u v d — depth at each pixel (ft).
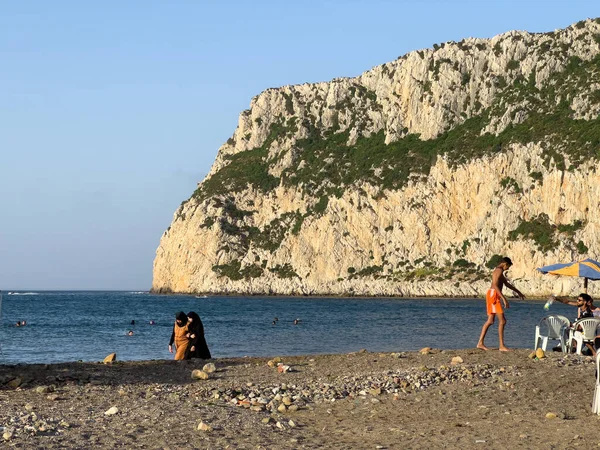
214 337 150.92
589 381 57.21
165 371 66.44
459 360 66.74
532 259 468.34
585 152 478.18
